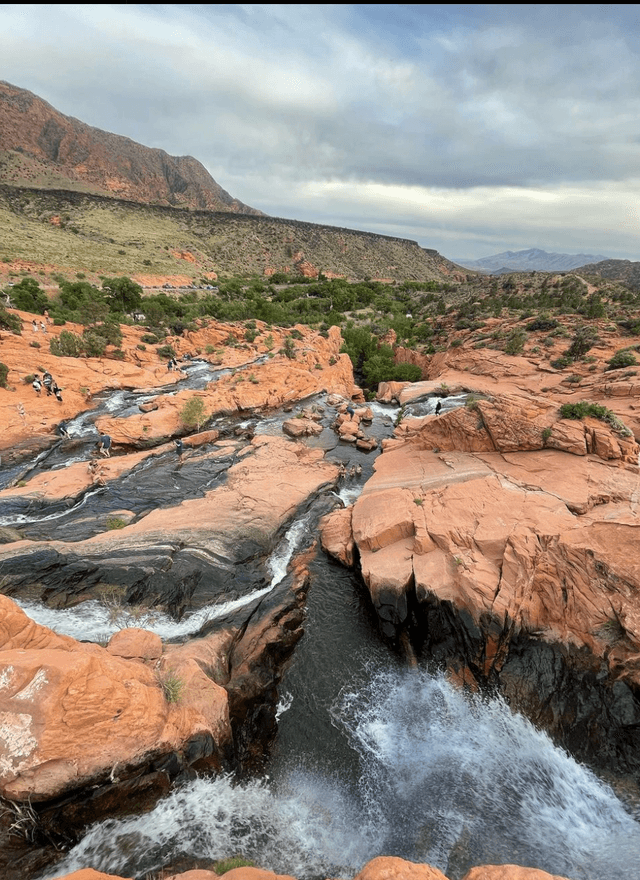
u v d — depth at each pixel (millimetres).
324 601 20875
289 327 84500
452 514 21859
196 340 69688
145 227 187875
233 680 15734
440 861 11305
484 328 75062
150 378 50781
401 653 18266
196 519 23812
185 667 13609
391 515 22906
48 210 172000
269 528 24156
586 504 21141
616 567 16172
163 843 10422
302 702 16016
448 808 12719
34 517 24328
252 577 21031
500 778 13555
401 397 54406
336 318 93812
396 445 35406
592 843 11734
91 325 60406
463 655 17328
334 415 47781
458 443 29625
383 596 19234
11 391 38625
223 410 43250
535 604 16906
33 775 8969
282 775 13430
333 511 27797
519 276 136375
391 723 15359
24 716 9203
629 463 24344
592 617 15750
